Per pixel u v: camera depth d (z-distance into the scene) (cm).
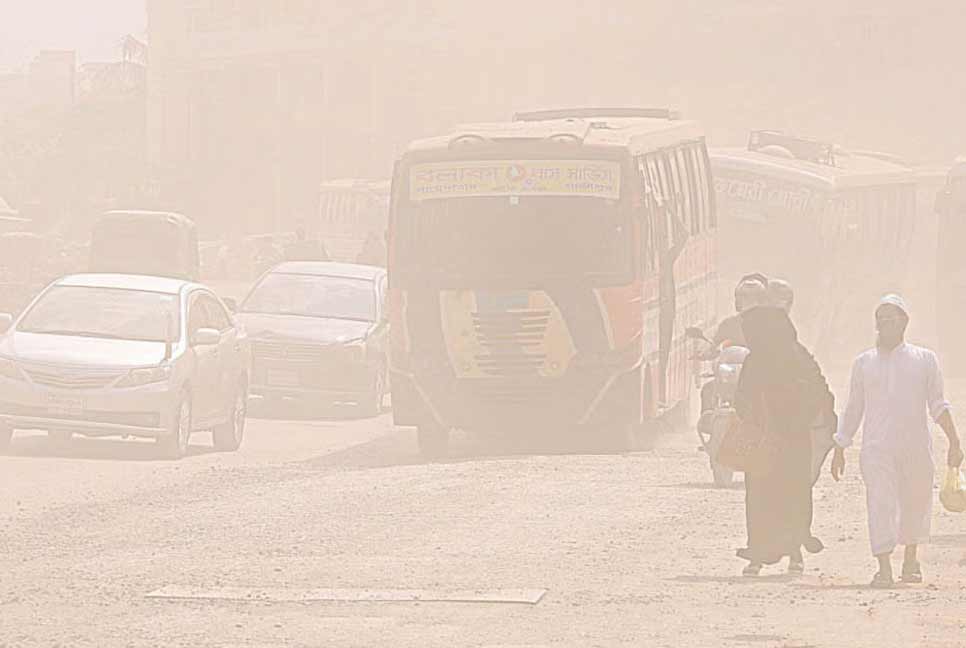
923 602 3634
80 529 4869
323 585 3853
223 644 3138
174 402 7012
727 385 5981
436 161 7388
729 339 6162
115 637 3219
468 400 7269
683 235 8231
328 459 7106
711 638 3186
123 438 7919
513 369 7250
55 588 3822
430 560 4244
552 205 7300
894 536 3869
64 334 7212
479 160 7344
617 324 7238
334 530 4812
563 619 3409
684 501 5519
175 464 6806
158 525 4938
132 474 6378
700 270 9088
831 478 6256
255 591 3756
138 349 7112
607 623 3362
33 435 7950
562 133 7338
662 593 3753
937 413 3888
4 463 6688
